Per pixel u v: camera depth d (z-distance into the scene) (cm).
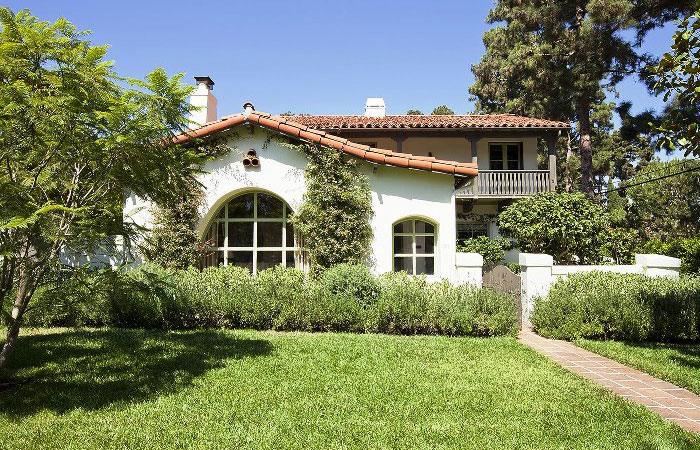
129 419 459
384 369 639
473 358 709
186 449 394
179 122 580
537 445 403
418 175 1148
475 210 2131
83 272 598
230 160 1162
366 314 925
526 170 1980
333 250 1108
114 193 590
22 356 697
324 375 606
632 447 400
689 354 764
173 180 612
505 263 1734
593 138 3991
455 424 447
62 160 538
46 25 522
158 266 1011
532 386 570
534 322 973
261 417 462
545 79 2272
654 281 995
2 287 541
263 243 1220
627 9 1870
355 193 1123
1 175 518
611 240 1543
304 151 1140
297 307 928
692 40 609
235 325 962
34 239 519
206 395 529
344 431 429
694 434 433
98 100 525
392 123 1862
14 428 439
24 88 465
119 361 672
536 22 2291
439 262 1144
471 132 1920
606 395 540
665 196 2897
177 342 795
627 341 877
